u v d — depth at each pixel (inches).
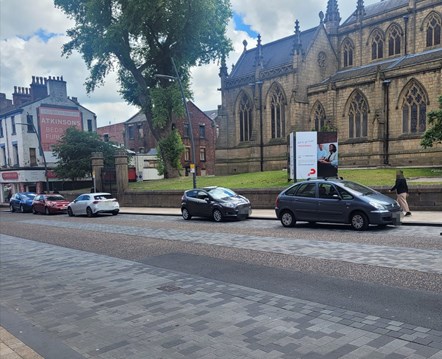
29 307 253.4
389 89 1294.3
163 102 1412.4
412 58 1387.8
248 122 1777.8
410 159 1245.1
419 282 255.1
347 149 1396.4
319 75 1621.6
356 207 496.4
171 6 1339.8
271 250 393.7
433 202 642.2
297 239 452.8
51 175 1857.8
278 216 588.4
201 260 367.6
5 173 1918.1
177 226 673.0
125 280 307.4
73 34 1501.0
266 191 867.4
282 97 1612.9
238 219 733.9
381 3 1736.0
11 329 213.8
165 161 1563.7
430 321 189.2
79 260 404.2
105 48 1385.3
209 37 1520.7
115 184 1364.4
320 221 535.5
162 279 303.3
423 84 1207.6
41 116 1849.2
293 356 159.0
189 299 247.3
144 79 1585.9
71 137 1637.6
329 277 280.5
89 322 217.0
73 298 267.1
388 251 356.2
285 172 1259.2
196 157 2358.5
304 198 553.3
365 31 1594.5
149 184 1441.9
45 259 422.6
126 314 226.1
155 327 202.1
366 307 214.1
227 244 446.6
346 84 1405.0
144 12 1279.5
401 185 584.7
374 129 1306.6
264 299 238.4
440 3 1362.0
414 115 1247.5
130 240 527.8
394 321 191.5
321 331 183.8
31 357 173.3
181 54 1507.1
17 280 331.3
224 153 1845.5
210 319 208.7
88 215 1031.0
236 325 197.8
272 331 187.0
